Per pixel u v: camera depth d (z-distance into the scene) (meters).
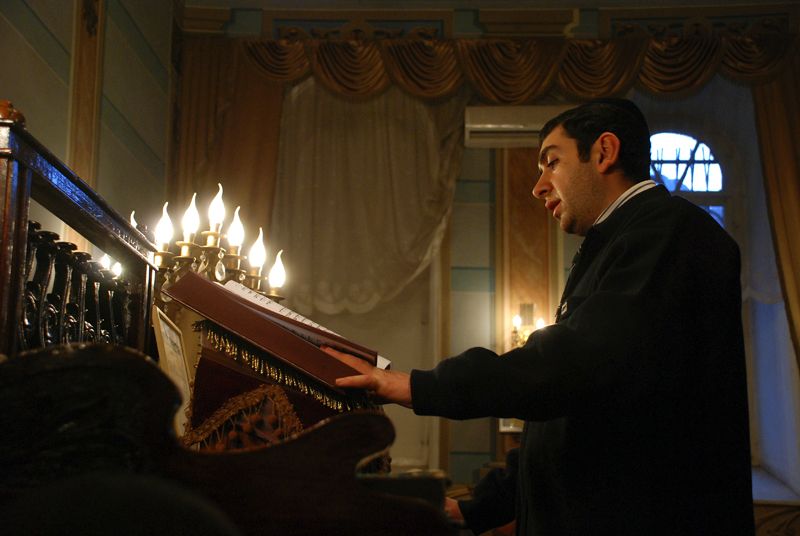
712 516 1.34
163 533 0.58
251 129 6.82
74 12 4.45
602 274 1.42
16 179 1.32
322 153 7.00
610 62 6.94
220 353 1.36
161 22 6.29
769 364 6.95
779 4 7.02
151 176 5.98
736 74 6.85
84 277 1.86
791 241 6.51
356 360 1.25
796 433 6.55
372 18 7.17
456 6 7.20
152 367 0.77
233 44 6.96
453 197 6.96
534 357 1.23
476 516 1.65
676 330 1.31
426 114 7.00
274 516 0.79
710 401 1.36
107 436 0.75
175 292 1.27
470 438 6.71
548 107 6.84
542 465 1.41
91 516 0.58
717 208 7.00
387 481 0.84
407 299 7.18
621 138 1.60
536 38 7.07
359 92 6.96
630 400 1.26
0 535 0.57
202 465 0.79
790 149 6.66
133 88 5.56
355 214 6.92
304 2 7.14
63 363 0.75
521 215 7.00
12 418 0.74
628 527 1.31
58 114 4.23
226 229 6.61
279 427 1.32
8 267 1.29
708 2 7.07
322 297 6.79
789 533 6.25
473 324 6.87
